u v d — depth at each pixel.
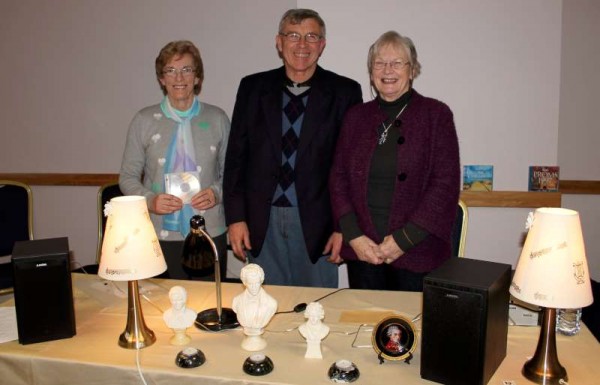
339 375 1.16
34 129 3.43
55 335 1.39
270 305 1.30
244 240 2.25
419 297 1.65
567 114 3.11
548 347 1.16
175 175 2.13
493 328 1.15
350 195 2.00
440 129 1.86
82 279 1.87
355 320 1.48
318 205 2.18
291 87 2.21
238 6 3.06
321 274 2.28
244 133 2.25
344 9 2.83
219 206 2.29
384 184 1.91
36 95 3.38
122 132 3.34
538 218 1.16
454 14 2.77
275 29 3.05
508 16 2.74
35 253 1.37
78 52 3.28
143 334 1.36
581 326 1.43
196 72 2.24
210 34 3.12
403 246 1.81
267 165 2.19
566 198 3.21
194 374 1.20
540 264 1.12
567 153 3.15
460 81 2.83
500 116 2.83
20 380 1.32
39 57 3.33
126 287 1.78
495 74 2.80
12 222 2.70
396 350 1.25
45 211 3.50
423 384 1.17
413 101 1.92
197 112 2.28
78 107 3.35
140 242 1.34
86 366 1.26
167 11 3.14
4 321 1.51
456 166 1.85
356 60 2.86
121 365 1.24
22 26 3.30
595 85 3.06
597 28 3.00
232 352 1.31
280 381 1.16
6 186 2.71
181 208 2.11
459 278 1.16
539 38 2.73
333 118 2.16
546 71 2.76
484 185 2.90
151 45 3.20
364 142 1.95
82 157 3.42
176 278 2.21
